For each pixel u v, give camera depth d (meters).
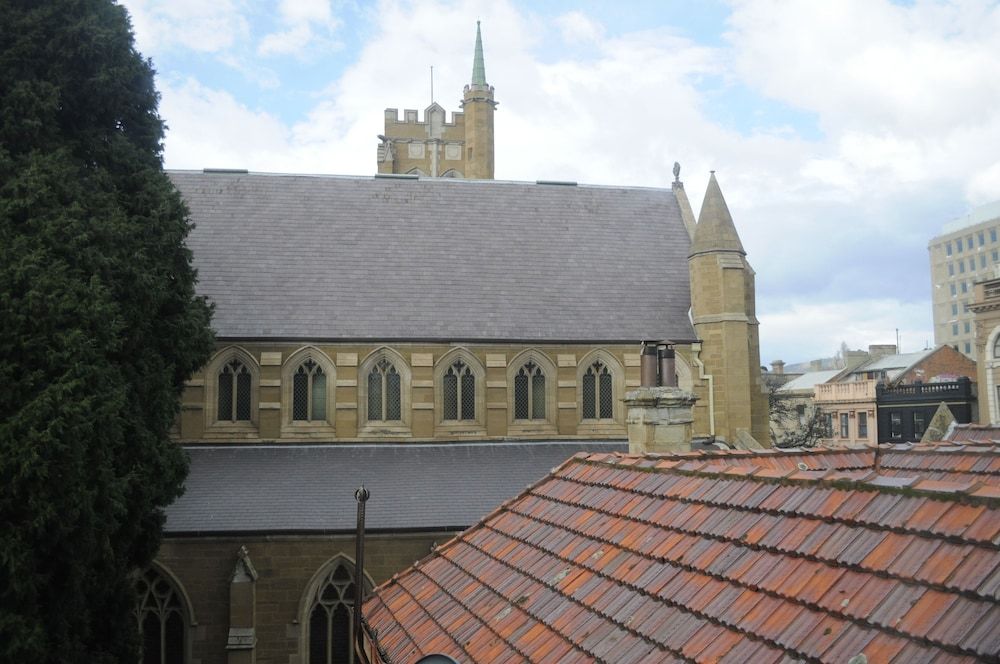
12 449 18.03
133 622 25.41
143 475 23.19
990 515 7.51
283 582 30.72
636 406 27.67
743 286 39.75
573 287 41.56
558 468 15.91
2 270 20.00
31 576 18.25
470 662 10.27
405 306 38.78
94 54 25.52
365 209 43.47
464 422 38.00
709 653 7.92
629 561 10.64
